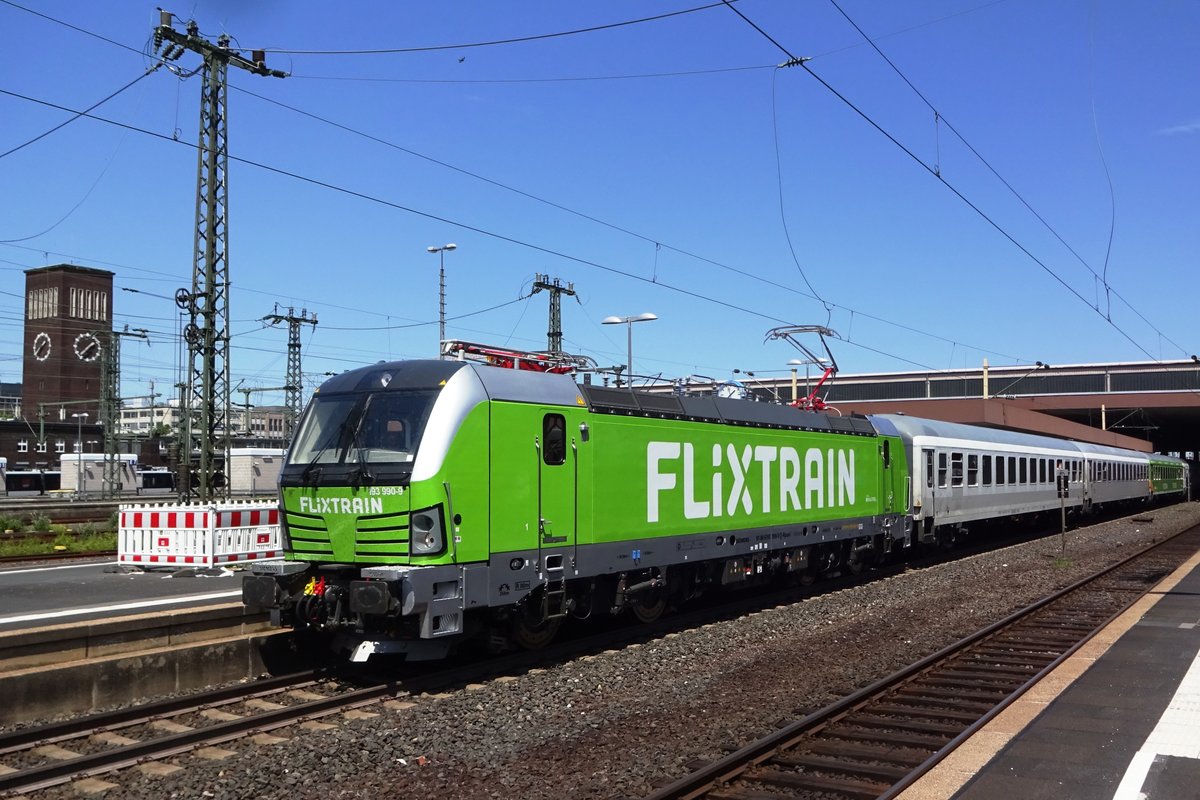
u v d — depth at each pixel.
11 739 8.15
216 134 23.75
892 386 70.56
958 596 17.41
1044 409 61.69
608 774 7.41
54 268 89.56
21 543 24.38
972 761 7.27
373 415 10.77
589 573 12.06
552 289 47.53
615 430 12.62
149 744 8.00
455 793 7.08
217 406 23.80
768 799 6.86
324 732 8.65
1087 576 19.38
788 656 12.06
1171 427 76.44
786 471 16.56
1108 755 7.32
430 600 9.99
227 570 16.25
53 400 89.38
